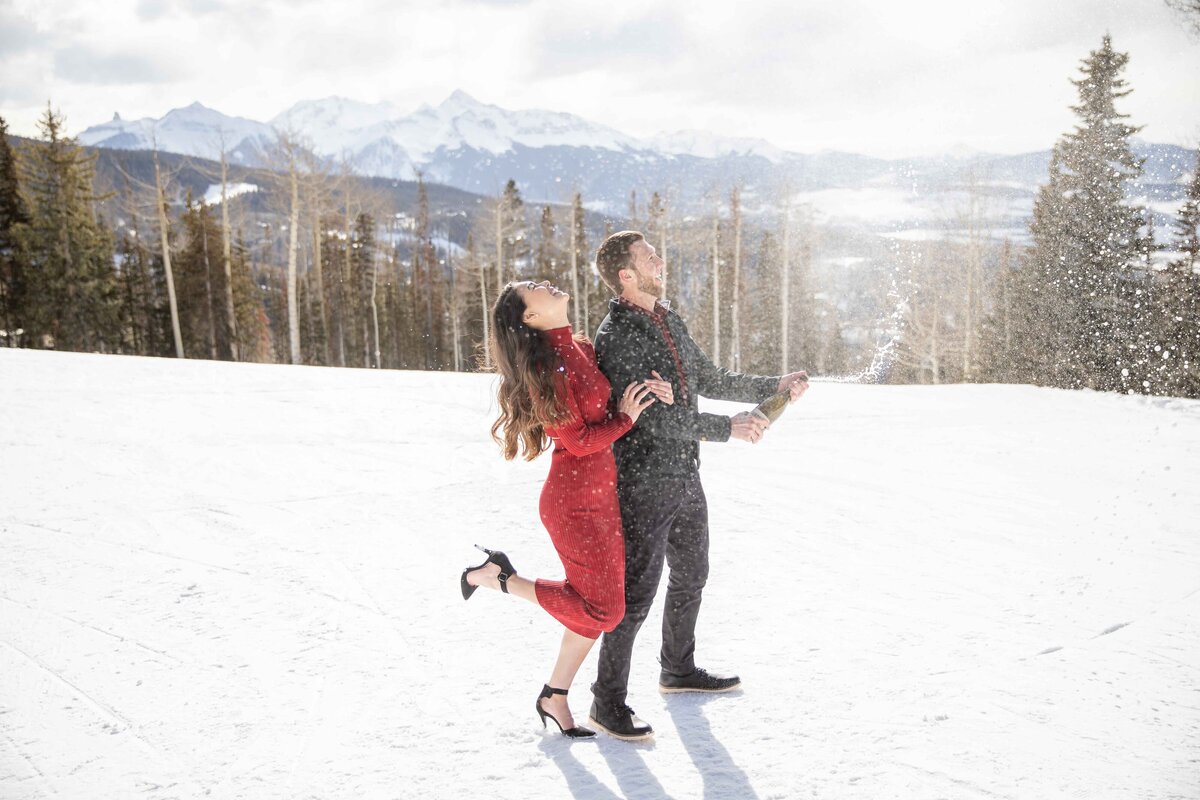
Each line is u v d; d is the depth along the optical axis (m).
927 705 2.70
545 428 2.54
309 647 3.25
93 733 2.58
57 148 35.03
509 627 3.48
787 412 10.06
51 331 35.03
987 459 7.13
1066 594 3.77
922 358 29.25
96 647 3.24
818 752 2.41
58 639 3.31
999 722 2.56
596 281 43.94
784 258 34.47
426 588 3.94
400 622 3.52
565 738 2.56
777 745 2.47
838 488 6.05
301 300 46.38
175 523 5.02
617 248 2.67
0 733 2.58
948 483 6.19
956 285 27.83
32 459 6.55
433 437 7.93
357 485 6.02
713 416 2.68
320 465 6.66
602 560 2.49
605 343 2.64
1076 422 9.16
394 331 49.09
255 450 7.15
